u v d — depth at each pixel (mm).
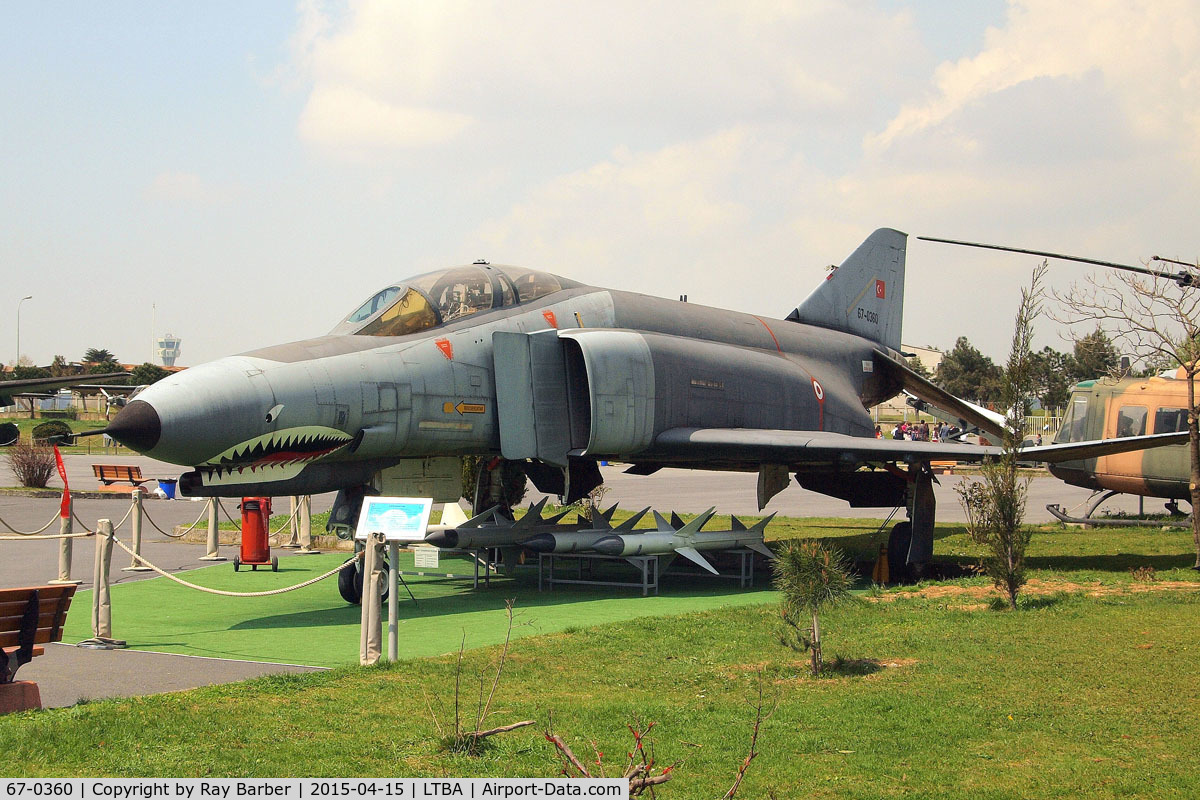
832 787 5359
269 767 5457
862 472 15688
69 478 34594
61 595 6805
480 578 14594
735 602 12250
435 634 9852
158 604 11695
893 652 8633
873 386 20031
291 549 17297
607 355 13172
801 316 19594
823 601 8055
